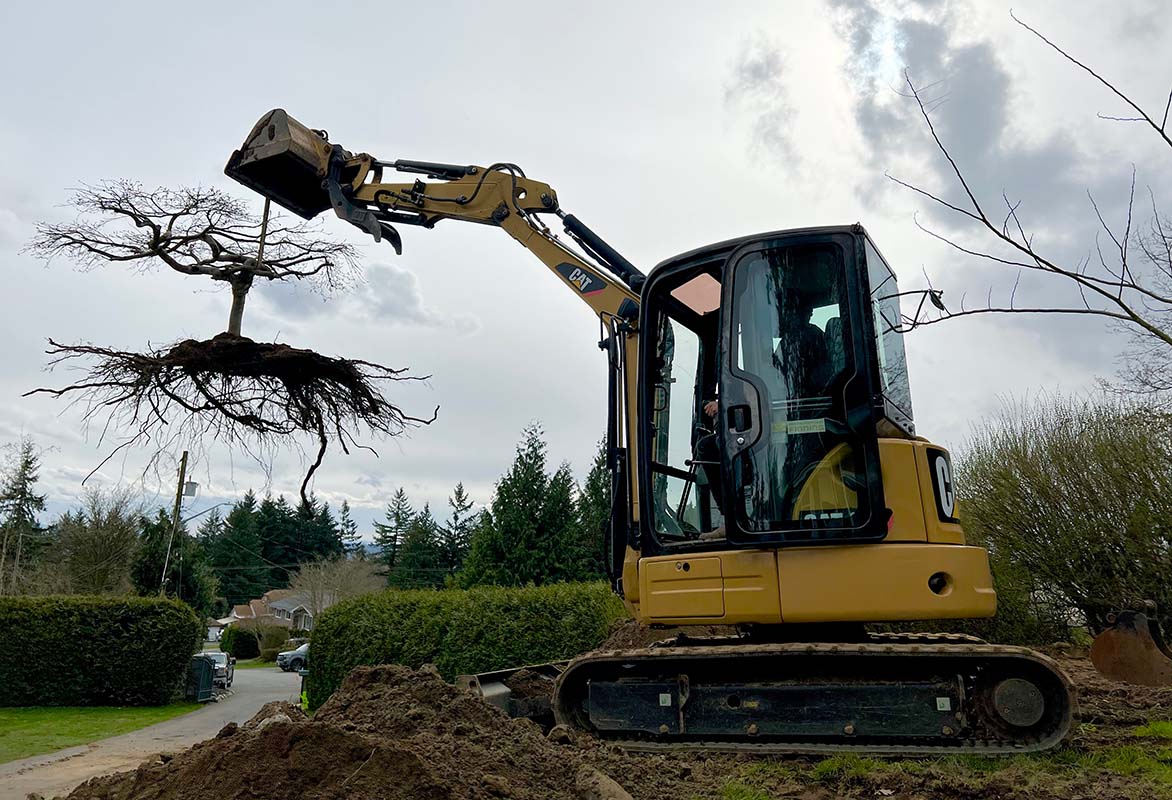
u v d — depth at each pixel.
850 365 4.78
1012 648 4.54
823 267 4.98
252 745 3.60
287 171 8.18
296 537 70.19
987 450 12.48
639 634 9.44
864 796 4.02
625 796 3.75
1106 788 3.94
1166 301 3.51
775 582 4.66
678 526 5.33
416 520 63.75
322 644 12.01
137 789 3.79
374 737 3.74
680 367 5.55
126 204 7.86
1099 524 10.98
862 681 4.72
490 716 4.75
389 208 7.84
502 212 7.47
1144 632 5.54
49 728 12.25
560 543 21.12
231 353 7.84
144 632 16.70
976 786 3.98
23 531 36.69
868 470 4.66
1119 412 11.53
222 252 8.26
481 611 11.52
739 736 4.79
